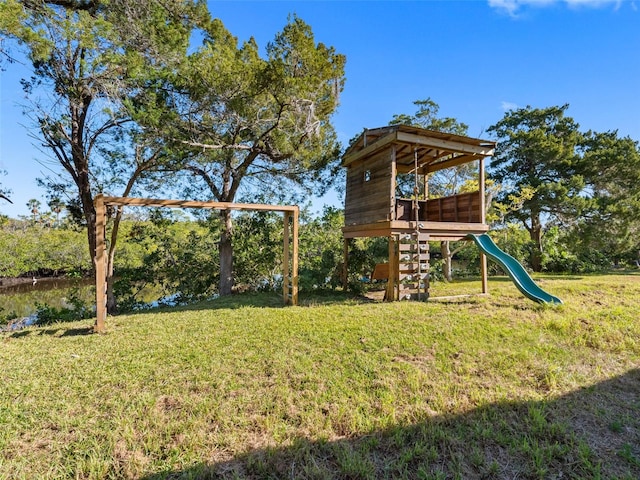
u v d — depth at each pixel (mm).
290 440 2273
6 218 14773
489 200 12859
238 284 11047
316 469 1988
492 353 3744
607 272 13938
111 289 8039
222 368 3482
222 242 9961
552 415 2539
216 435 2342
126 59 6293
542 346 3955
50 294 14461
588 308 5809
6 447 2246
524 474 1954
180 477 1957
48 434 2398
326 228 11609
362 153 8391
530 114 16438
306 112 8492
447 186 15023
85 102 7199
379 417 2523
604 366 3443
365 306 6535
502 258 7828
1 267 16219
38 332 5395
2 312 10461
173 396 2912
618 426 2389
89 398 2906
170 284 10594
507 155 16625
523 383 3070
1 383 3248
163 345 4332
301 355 3795
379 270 9031
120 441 2287
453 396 2826
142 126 6793
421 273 7434
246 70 7699
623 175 14430
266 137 8703
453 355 3730
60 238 17250
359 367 3428
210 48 7617
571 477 1926
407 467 2016
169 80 7027
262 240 10664
